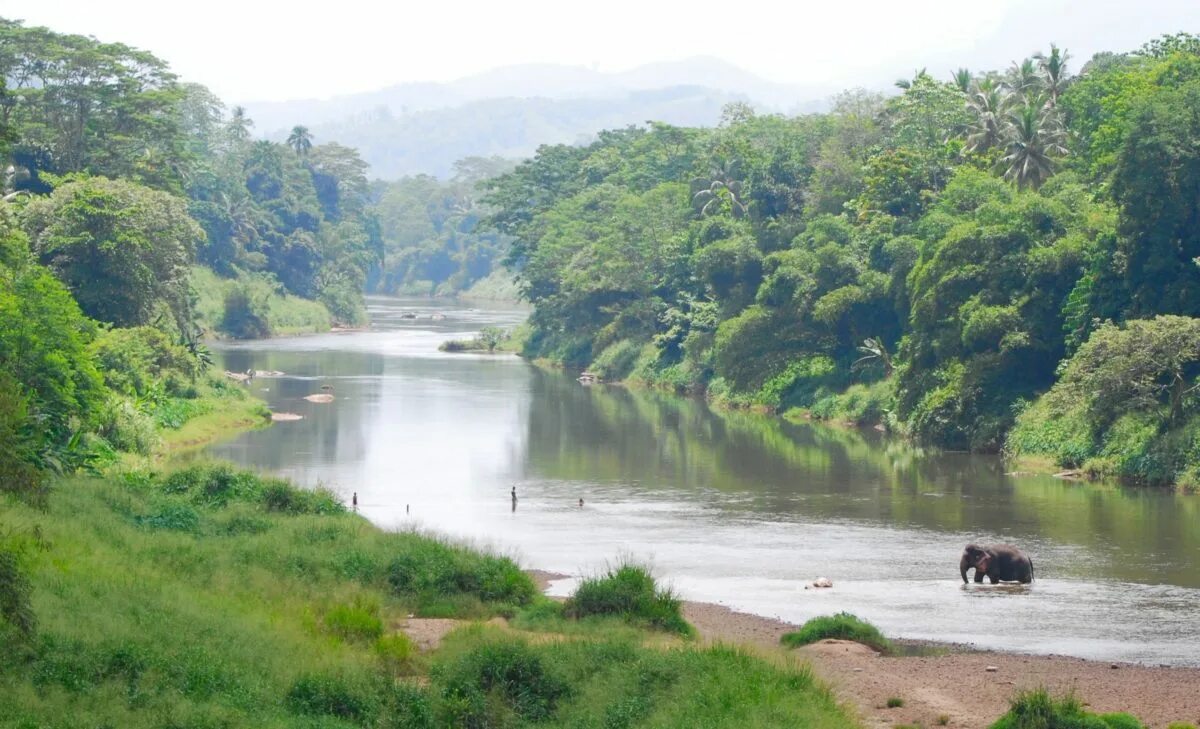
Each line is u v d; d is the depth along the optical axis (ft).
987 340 216.13
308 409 270.67
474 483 181.68
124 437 188.24
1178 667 89.40
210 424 232.94
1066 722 68.49
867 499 167.53
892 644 94.94
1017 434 203.51
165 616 77.10
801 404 270.26
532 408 279.69
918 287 227.81
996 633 100.22
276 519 125.18
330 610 88.79
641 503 165.17
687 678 74.49
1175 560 128.36
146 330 242.58
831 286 270.46
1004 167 264.72
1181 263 196.44
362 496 169.99
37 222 247.09
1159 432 181.06
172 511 118.93
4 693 62.69
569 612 96.73
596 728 69.05
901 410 231.50
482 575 104.47
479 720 69.92
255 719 64.90
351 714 68.95
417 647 82.74
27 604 64.90
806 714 69.00
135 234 249.34
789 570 125.08
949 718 74.08
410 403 285.23
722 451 216.33
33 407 144.15
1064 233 219.61
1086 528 145.79
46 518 100.07
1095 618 105.29
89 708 63.10
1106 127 244.83
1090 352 185.57
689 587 117.50
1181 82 235.40
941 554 132.57
